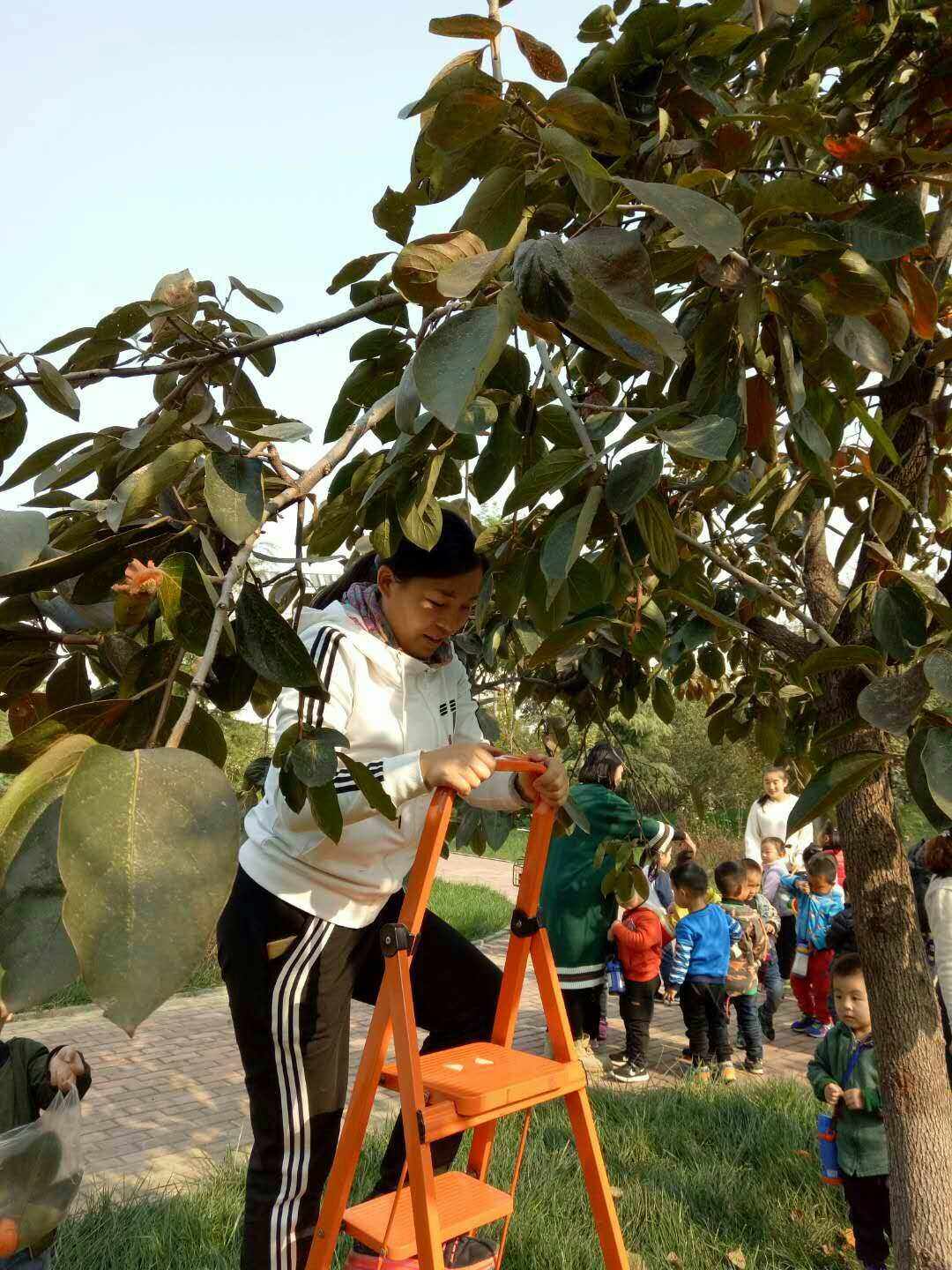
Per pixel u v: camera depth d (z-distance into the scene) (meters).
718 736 3.33
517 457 1.58
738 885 6.26
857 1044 3.52
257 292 1.59
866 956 2.65
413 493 1.30
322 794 1.09
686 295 1.90
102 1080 5.86
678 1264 3.38
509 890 14.21
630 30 1.39
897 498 1.70
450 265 0.98
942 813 1.19
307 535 1.51
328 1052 1.95
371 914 2.01
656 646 1.97
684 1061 6.12
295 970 1.90
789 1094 5.06
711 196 1.45
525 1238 3.45
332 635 1.88
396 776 1.71
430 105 1.15
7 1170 1.06
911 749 1.25
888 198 1.39
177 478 1.07
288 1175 1.88
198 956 0.64
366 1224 1.84
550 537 1.25
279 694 1.70
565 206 1.25
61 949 0.67
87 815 0.67
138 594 1.00
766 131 1.43
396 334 1.60
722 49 1.42
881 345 1.48
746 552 3.15
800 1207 3.81
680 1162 4.25
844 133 1.78
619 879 3.31
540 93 1.13
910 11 1.76
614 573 1.68
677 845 7.66
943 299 2.14
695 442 1.15
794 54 1.81
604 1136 4.48
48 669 1.26
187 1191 4.12
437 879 14.59
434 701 2.07
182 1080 5.85
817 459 1.61
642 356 0.96
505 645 3.35
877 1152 3.38
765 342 1.58
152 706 0.96
